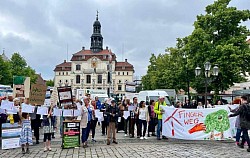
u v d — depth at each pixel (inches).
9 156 436.1
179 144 559.5
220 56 1369.3
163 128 618.5
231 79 1376.7
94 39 5300.2
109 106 565.9
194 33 1446.9
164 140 621.0
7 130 501.7
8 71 2391.7
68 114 519.8
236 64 1327.5
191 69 1493.6
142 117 641.6
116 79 5344.5
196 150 485.7
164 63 2231.8
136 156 432.8
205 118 599.2
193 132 599.8
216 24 1460.4
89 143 573.3
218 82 1439.5
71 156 436.5
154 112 681.6
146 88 2935.5
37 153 461.7
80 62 5270.7
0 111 497.4
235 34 1448.1
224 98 1520.7
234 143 576.1
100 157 426.9
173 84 1867.6
